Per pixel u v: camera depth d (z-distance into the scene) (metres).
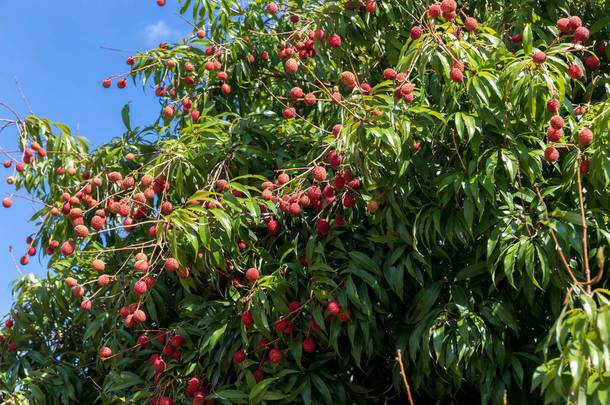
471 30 2.21
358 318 2.42
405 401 2.96
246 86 3.71
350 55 2.94
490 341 2.21
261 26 3.61
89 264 3.30
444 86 2.12
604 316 1.23
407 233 2.37
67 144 3.22
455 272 2.44
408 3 2.70
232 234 2.43
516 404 2.25
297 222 2.85
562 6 2.65
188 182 2.69
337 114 2.95
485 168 2.11
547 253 1.97
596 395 1.26
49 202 3.27
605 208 2.11
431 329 2.27
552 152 1.93
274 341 2.53
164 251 2.75
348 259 2.52
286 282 2.52
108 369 3.46
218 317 2.71
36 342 3.76
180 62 3.43
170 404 2.70
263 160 3.01
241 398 2.54
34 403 3.23
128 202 2.34
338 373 2.71
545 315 2.39
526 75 1.95
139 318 2.34
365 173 2.13
